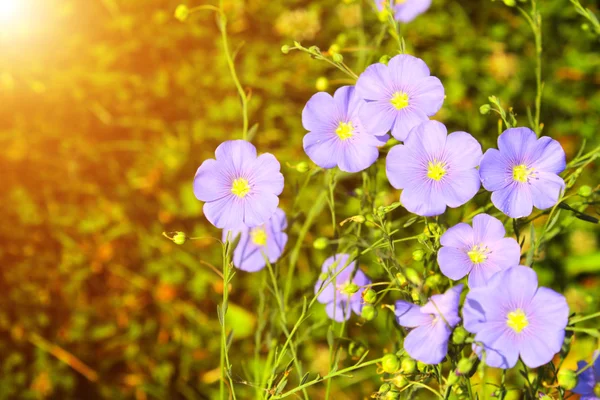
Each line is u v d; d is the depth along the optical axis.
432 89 0.42
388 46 0.68
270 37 0.73
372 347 0.59
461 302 0.46
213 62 0.70
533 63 0.69
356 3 0.70
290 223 0.48
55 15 0.71
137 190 0.67
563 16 0.71
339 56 0.44
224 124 0.69
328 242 0.45
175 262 0.64
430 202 0.41
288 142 0.68
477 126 0.66
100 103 0.69
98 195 0.67
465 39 0.70
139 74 0.70
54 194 0.67
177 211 0.65
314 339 0.60
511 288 0.39
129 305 0.64
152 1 0.72
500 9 0.71
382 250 0.43
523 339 0.39
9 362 0.61
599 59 0.69
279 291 0.47
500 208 0.41
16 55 0.70
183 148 0.68
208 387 0.61
